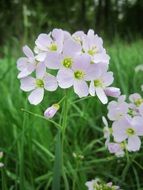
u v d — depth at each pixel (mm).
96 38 89
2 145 157
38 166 146
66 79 86
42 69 88
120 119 97
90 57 86
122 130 98
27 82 91
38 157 149
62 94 171
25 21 282
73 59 86
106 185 110
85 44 88
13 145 135
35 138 153
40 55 88
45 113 90
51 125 170
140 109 101
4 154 146
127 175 141
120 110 101
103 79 91
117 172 141
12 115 163
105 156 153
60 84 86
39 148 147
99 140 145
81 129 163
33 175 133
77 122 166
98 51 89
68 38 89
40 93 90
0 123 166
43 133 156
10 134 159
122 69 218
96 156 156
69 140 160
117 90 91
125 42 419
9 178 137
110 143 107
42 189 139
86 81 90
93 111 177
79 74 87
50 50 88
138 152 138
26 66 92
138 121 96
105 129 109
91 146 150
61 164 98
